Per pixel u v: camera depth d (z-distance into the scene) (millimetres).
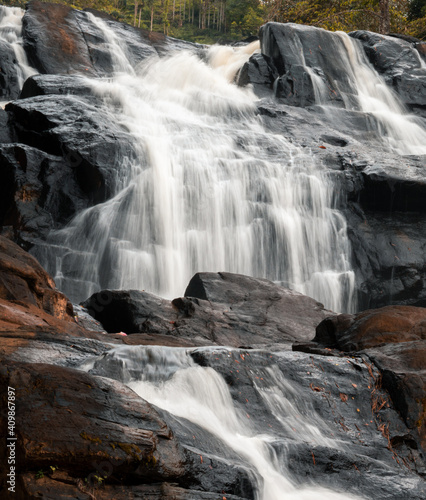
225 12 65438
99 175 15117
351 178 17391
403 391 6852
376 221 17375
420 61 25062
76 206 15156
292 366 6922
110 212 15023
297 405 6508
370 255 16781
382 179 16969
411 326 8234
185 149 16672
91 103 18062
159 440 4609
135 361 6148
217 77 23688
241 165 16625
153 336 9203
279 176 16859
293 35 23406
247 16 61844
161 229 15398
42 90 18422
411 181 16891
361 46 24922
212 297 11625
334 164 17750
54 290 8648
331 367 7070
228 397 6141
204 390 6051
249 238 16125
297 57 22953
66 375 4723
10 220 14719
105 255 14758
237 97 22047
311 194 16938
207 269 15641
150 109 18531
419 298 16750
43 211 14828
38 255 14219
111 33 24562
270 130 19734
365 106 22859
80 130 15891
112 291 11297
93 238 14844
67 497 4113
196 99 20469
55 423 4324
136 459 4367
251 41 29672
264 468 5316
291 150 18141
